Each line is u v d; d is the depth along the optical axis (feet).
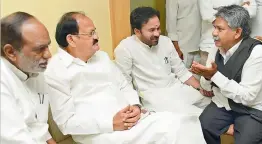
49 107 5.12
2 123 3.76
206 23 8.19
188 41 9.20
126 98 5.82
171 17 9.08
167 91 6.70
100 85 5.49
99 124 4.99
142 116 5.30
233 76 5.49
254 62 5.26
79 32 5.16
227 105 5.85
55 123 5.25
